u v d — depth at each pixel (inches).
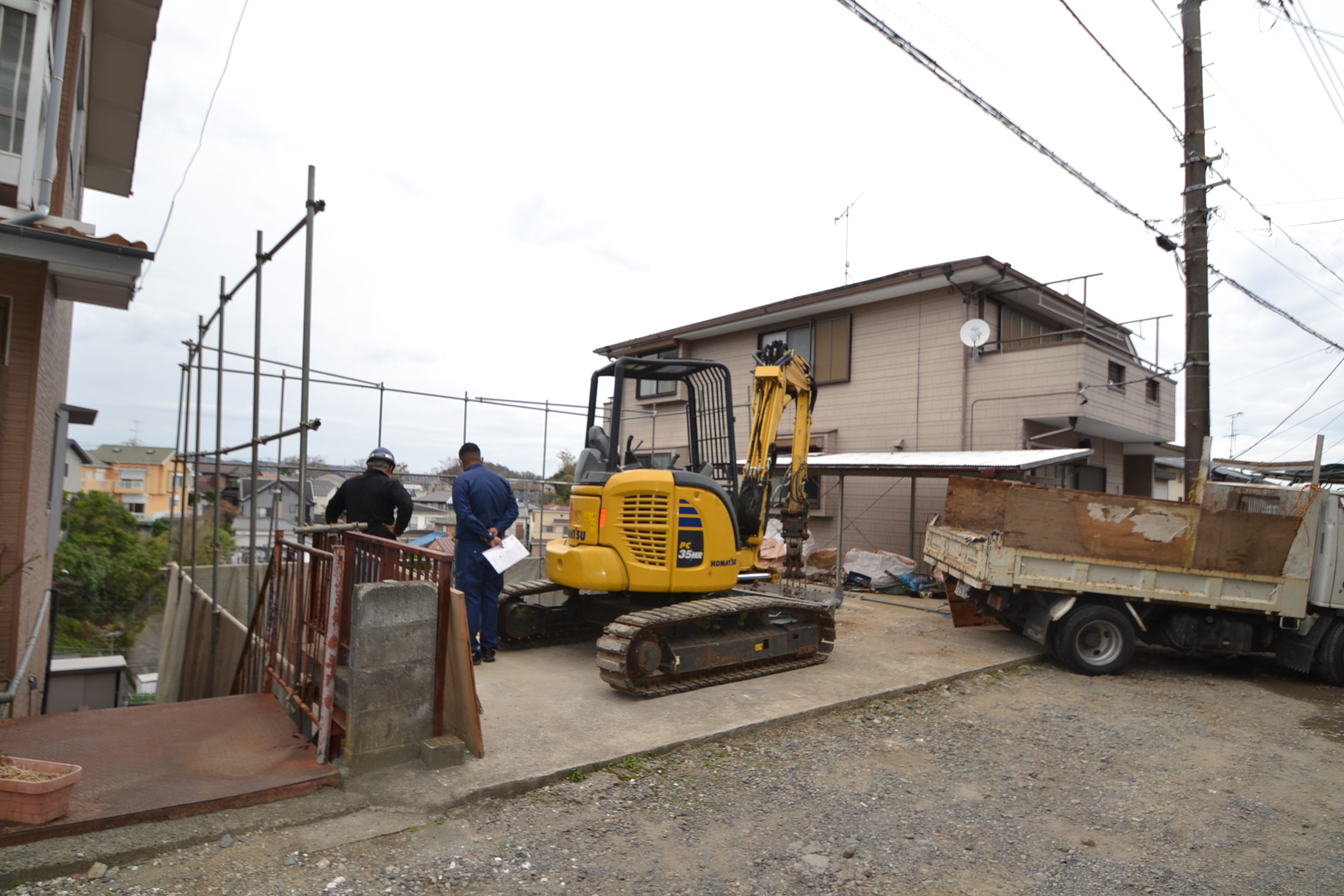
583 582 243.3
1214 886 132.3
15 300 226.5
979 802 165.9
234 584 456.1
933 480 518.6
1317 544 299.1
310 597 177.8
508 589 291.9
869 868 133.6
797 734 206.5
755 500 284.5
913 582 467.2
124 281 231.6
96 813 127.5
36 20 217.2
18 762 133.0
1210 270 413.4
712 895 122.5
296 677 181.5
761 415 291.0
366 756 152.7
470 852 131.9
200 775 146.7
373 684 154.2
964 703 244.2
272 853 126.5
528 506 501.7
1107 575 291.4
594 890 122.3
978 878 131.6
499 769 161.9
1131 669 306.0
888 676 264.8
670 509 247.4
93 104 386.6
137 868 119.4
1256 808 167.6
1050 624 294.2
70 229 199.2
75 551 904.3
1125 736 216.1
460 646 165.3
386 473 239.5
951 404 512.4
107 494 1018.1
